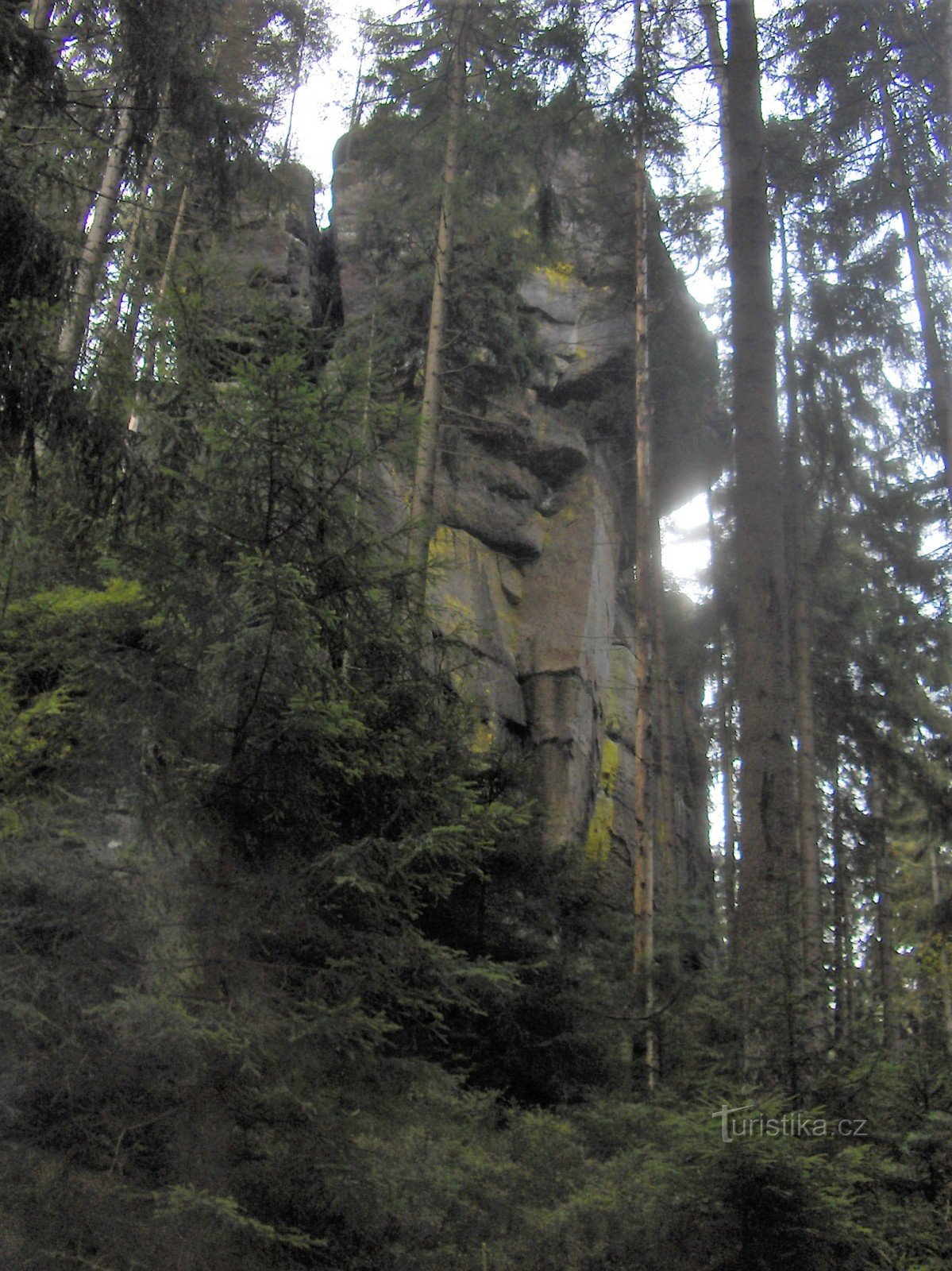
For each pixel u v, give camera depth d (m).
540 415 26.62
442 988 6.29
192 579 5.97
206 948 5.55
